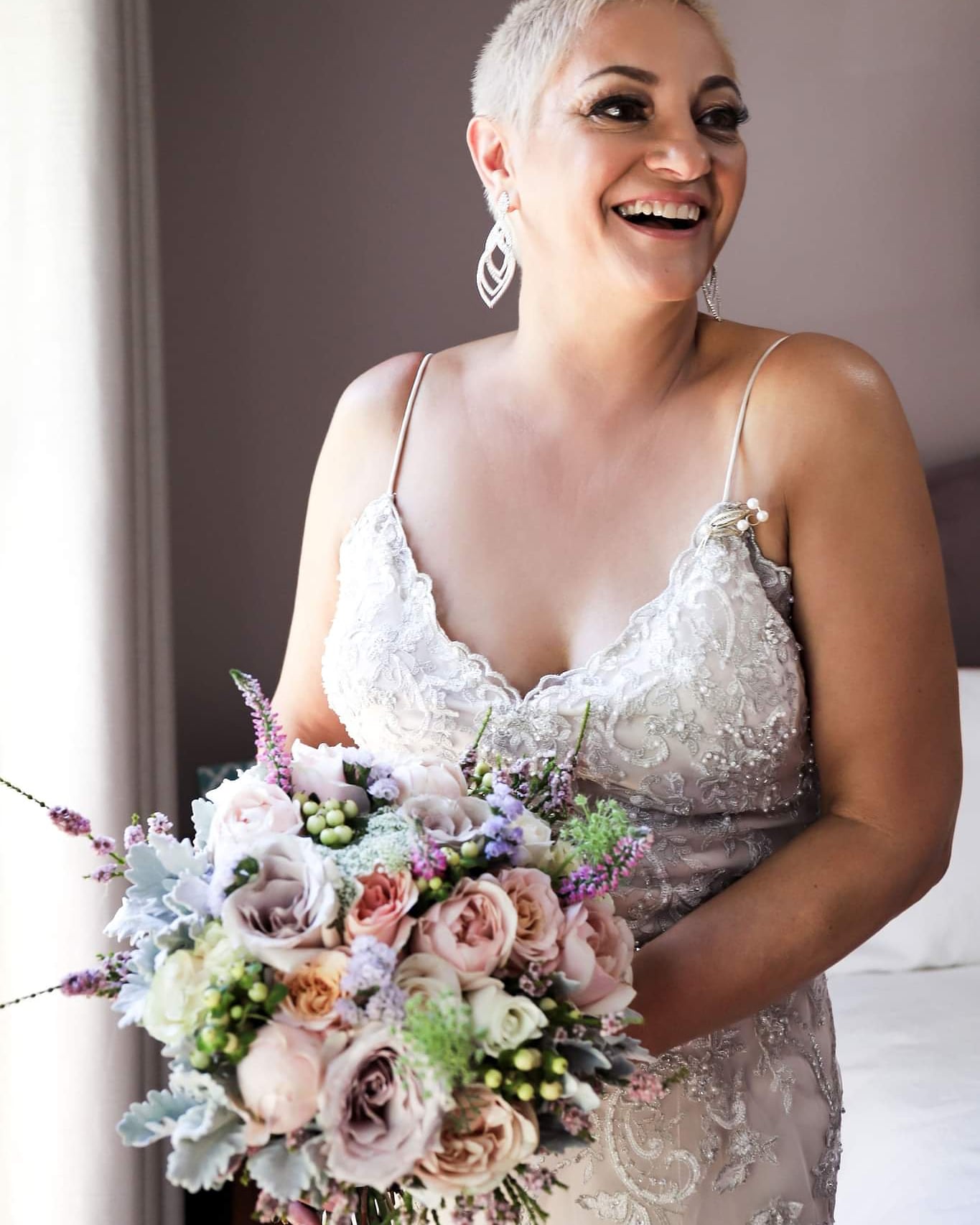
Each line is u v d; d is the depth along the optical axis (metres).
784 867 1.29
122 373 2.21
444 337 3.03
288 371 2.97
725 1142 1.31
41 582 2.14
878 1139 1.95
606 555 1.41
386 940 0.98
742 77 3.06
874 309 3.13
